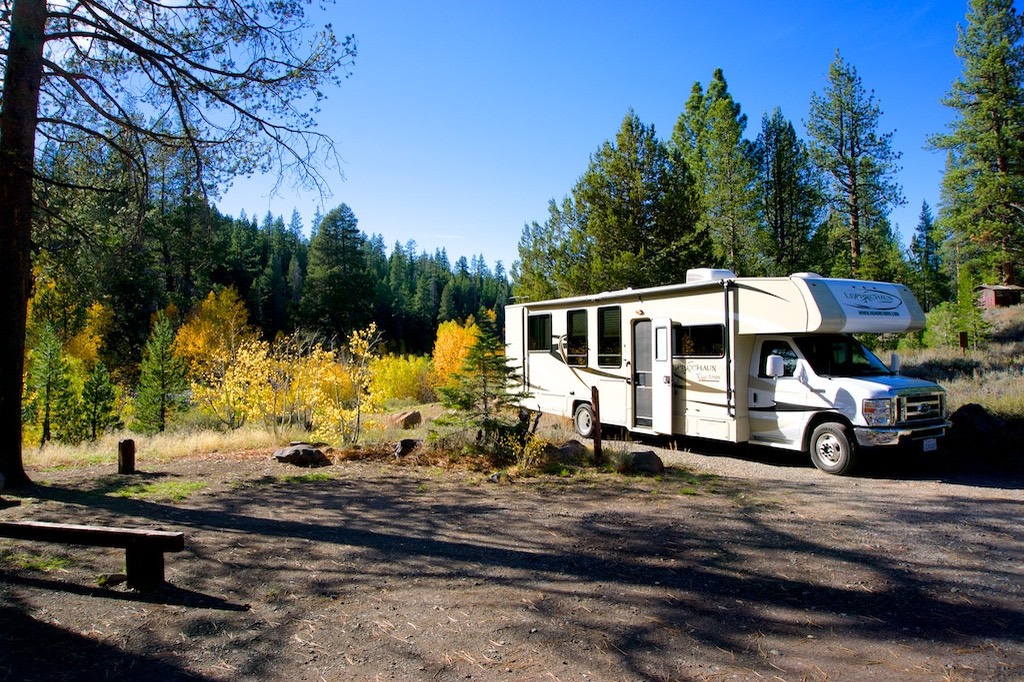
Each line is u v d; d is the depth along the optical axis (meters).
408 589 4.44
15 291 8.05
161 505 7.00
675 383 11.27
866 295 9.70
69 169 10.14
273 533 5.88
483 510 6.87
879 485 8.28
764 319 9.78
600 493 7.74
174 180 10.27
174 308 35.59
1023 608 4.11
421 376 26.44
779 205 34.19
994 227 34.00
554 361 14.16
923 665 3.34
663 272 21.69
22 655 3.43
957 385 14.09
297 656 3.44
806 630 3.77
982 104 33.47
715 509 6.89
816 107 34.62
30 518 6.23
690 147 36.81
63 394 17.67
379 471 9.13
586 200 23.34
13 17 8.06
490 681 3.17
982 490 7.90
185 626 3.82
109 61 9.80
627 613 4.01
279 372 14.31
